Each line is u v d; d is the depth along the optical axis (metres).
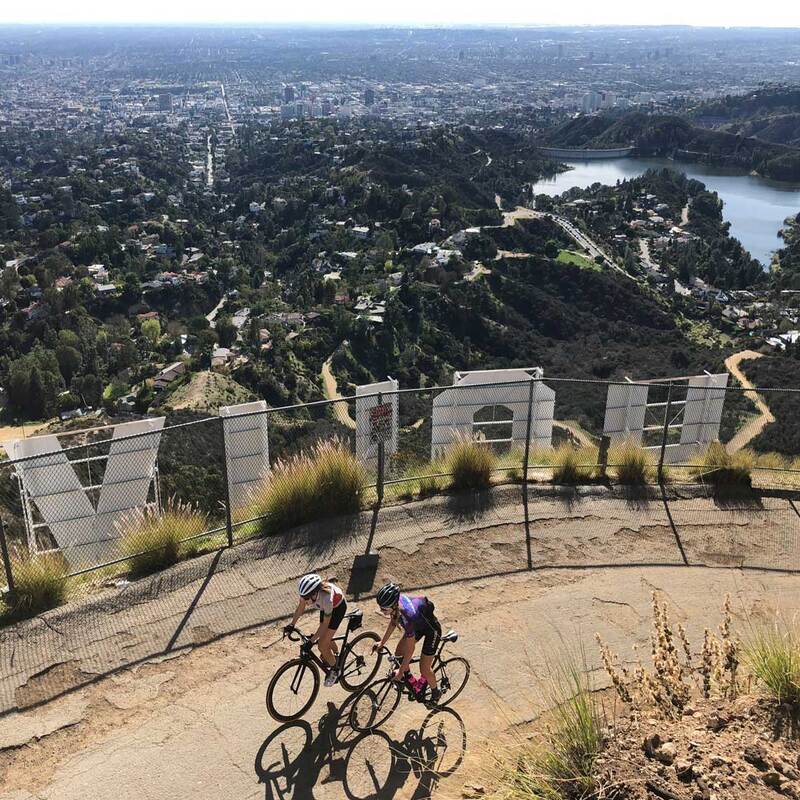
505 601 6.50
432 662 5.05
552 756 3.88
